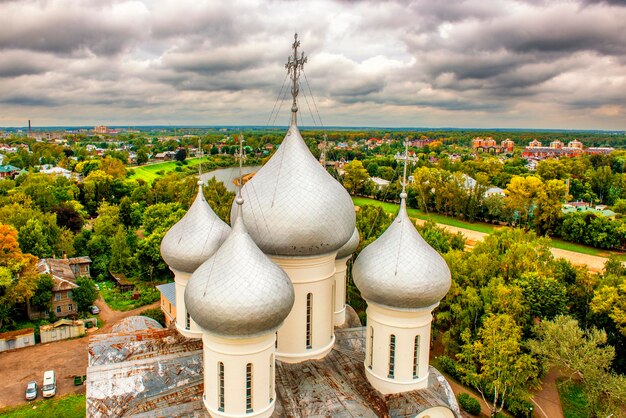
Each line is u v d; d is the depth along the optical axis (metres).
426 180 144.62
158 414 27.48
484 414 48.81
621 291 54.69
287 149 31.83
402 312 30.66
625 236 103.56
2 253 64.56
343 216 31.78
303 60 31.72
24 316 70.88
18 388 51.94
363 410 28.12
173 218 94.06
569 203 151.25
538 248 67.12
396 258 30.14
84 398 50.03
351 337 37.66
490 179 181.62
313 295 32.44
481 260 63.81
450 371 56.12
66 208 114.56
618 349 54.66
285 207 30.05
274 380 27.97
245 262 25.53
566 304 60.00
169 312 63.91
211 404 27.33
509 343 46.78
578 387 53.53
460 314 57.16
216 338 25.95
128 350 36.22
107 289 83.88
